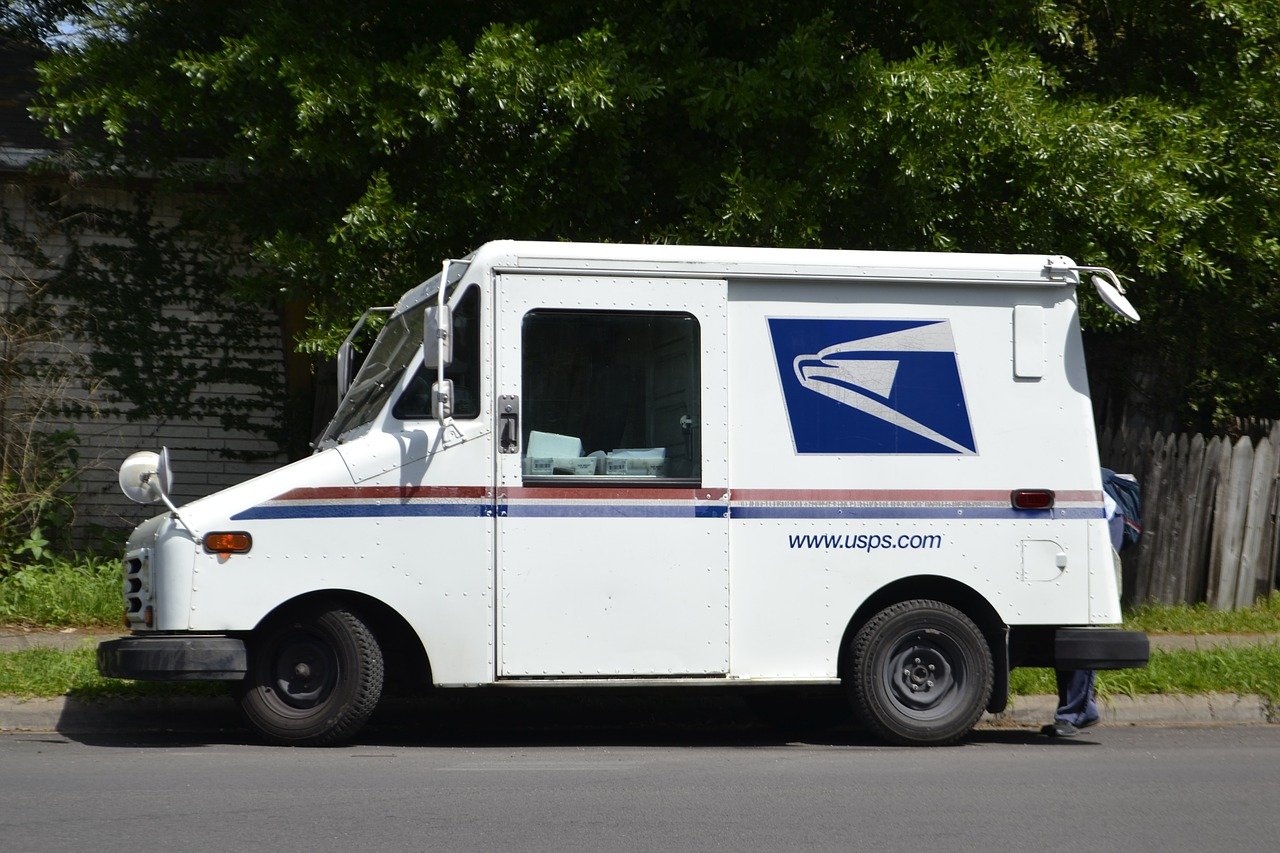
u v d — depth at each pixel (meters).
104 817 7.03
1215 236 14.94
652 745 10.31
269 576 9.31
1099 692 12.05
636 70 12.84
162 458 9.40
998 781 8.57
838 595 9.89
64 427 16.66
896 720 9.96
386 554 9.43
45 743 9.80
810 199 13.26
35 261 16.59
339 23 13.40
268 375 17.16
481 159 13.52
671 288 9.82
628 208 14.29
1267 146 14.85
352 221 12.67
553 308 9.69
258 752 9.28
